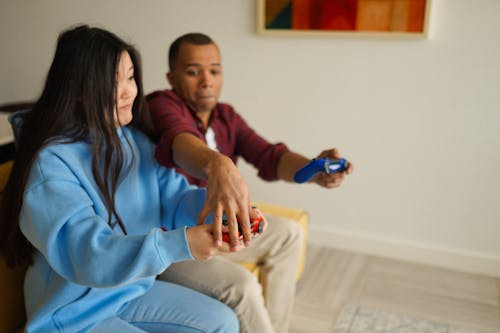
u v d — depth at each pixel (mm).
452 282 2182
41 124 1062
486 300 2045
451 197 2232
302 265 2096
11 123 1187
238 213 962
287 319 1710
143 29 2523
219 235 918
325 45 2229
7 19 2764
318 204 2484
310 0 2162
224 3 2338
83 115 1077
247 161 1672
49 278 1109
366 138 2291
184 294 1208
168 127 1293
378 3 2064
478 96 2061
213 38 2408
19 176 1051
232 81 2445
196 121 1573
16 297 1263
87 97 1049
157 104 1433
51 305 1063
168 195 1280
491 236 2217
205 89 1527
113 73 1061
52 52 2730
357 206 2410
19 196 1049
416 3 2008
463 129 2123
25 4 2701
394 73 2158
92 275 925
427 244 2332
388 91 2189
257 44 2342
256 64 2375
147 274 926
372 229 2416
